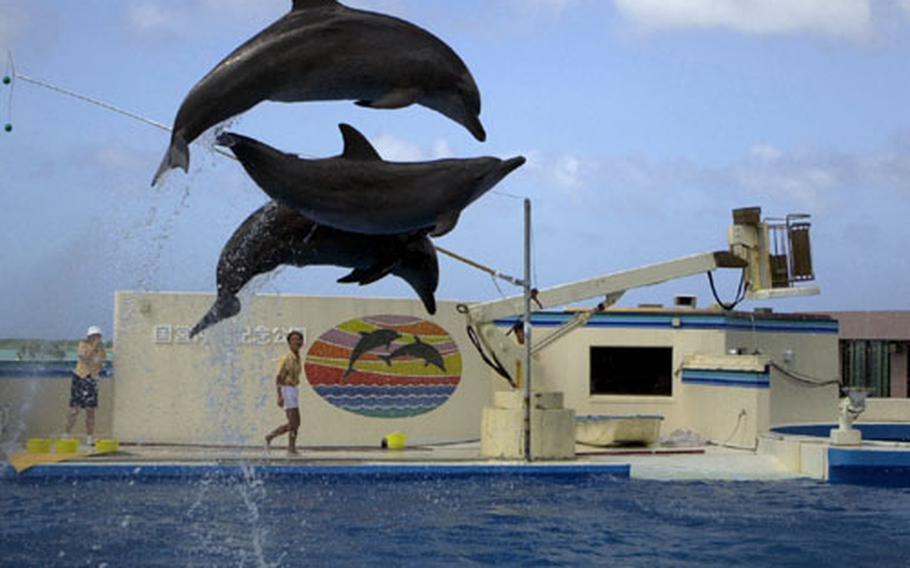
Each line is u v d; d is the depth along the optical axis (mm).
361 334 19344
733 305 18688
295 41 7141
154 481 15188
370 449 18453
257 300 18844
